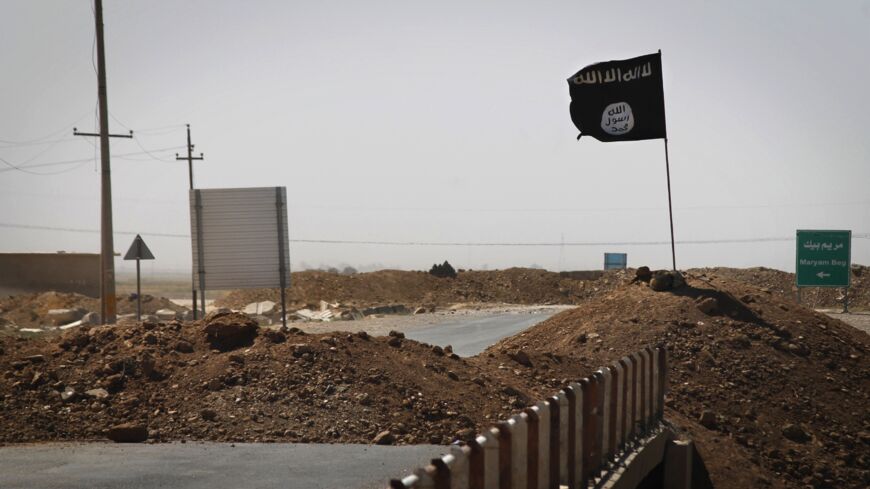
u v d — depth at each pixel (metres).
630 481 18.19
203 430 21.66
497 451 11.92
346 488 16.41
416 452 20.06
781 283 118.81
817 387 32.38
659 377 24.03
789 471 26.94
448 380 25.97
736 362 33.19
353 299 127.44
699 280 42.09
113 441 20.94
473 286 151.88
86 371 24.23
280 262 36.59
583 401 16.42
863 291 110.81
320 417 22.52
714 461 25.72
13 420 21.34
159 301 103.62
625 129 38.94
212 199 36.56
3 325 72.00
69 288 106.94
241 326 26.94
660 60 38.34
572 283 159.62
